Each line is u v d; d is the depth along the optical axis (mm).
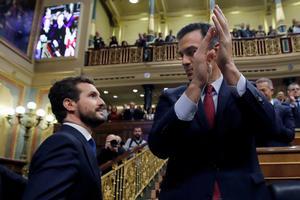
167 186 988
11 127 9406
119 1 13766
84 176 1250
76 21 11281
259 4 13336
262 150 2148
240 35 10289
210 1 12836
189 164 962
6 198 1294
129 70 10438
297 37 9562
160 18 14266
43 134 9719
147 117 8898
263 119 949
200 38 1021
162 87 10586
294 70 9242
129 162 4055
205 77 929
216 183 906
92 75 10648
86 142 1424
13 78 9781
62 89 1589
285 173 2070
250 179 911
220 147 952
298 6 12820
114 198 3482
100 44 11133
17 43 10055
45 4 11789
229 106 978
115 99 12039
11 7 9828
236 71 961
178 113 929
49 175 1140
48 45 11164
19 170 3939
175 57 10234
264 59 9539
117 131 8539
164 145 979
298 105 3799
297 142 3355
